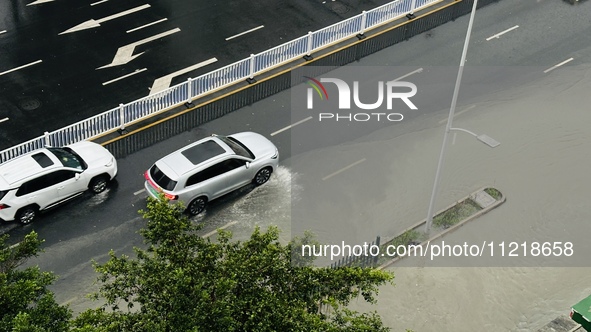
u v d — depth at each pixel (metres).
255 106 34.44
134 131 32.75
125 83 34.97
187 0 39.88
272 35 38.25
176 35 37.69
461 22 39.91
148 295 19.05
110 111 32.00
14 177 28.44
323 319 19.84
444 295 28.11
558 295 28.41
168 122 33.34
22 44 36.50
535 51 38.50
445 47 38.34
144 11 38.91
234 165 29.97
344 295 20.38
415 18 39.94
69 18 38.16
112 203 29.98
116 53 36.44
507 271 29.03
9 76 34.81
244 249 19.88
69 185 29.30
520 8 40.97
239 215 29.94
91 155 30.17
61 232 28.86
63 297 26.83
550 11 40.88
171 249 19.62
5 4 38.62
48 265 27.75
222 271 19.25
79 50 36.44
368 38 38.56
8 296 19.03
